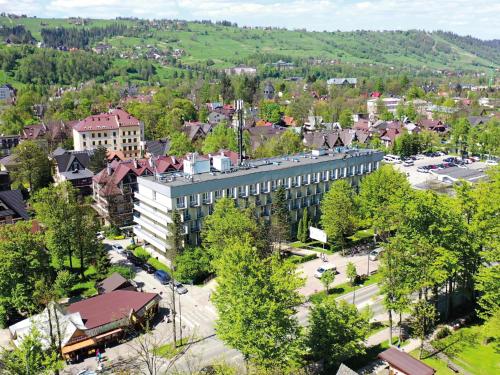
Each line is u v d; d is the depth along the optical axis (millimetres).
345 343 62875
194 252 96562
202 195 103250
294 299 61750
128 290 88062
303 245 116562
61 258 99688
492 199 78688
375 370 65500
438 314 73875
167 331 78438
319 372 64125
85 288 95312
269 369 56750
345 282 95750
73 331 70812
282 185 117375
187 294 91938
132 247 114938
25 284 80562
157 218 105500
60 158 163375
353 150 144750
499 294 69375
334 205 108875
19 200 119875
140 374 66062
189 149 187000
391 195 105125
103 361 70125
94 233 100562
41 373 57750
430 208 75125
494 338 71812
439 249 72250
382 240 114625
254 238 92875
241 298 56688
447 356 68688
